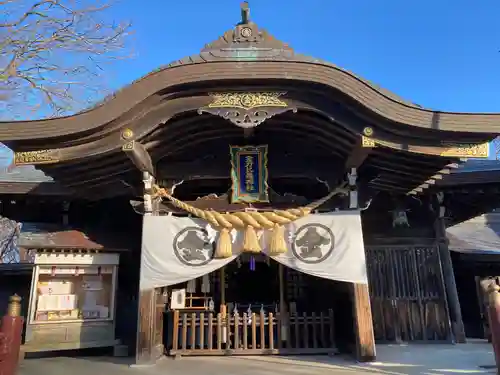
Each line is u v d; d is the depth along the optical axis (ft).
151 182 25.40
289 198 26.21
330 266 24.43
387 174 27.02
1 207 33.32
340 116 22.62
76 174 25.64
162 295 28.35
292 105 22.45
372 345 23.49
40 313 27.22
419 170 25.72
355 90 21.80
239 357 25.80
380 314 32.50
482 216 48.11
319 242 24.80
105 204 33.37
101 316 28.45
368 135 22.40
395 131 22.36
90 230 31.37
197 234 25.22
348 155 24.71
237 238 25.16
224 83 22.11
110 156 24.14
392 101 21.97
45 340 26.76
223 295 31.32
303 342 27.40
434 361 23.99
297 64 21.76
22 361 25.88
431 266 33.55
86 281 28.84
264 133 26.68
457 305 32.73
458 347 29.76
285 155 27.07
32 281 27.63
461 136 22.50
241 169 26.35
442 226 34.14
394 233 34.22
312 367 22.54
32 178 33.24
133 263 32.32
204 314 28.73
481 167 33.35
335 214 25.23
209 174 26.71
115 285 29.27
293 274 33.24
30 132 21.75
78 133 21.77
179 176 26.76
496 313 18.04
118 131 22.43
